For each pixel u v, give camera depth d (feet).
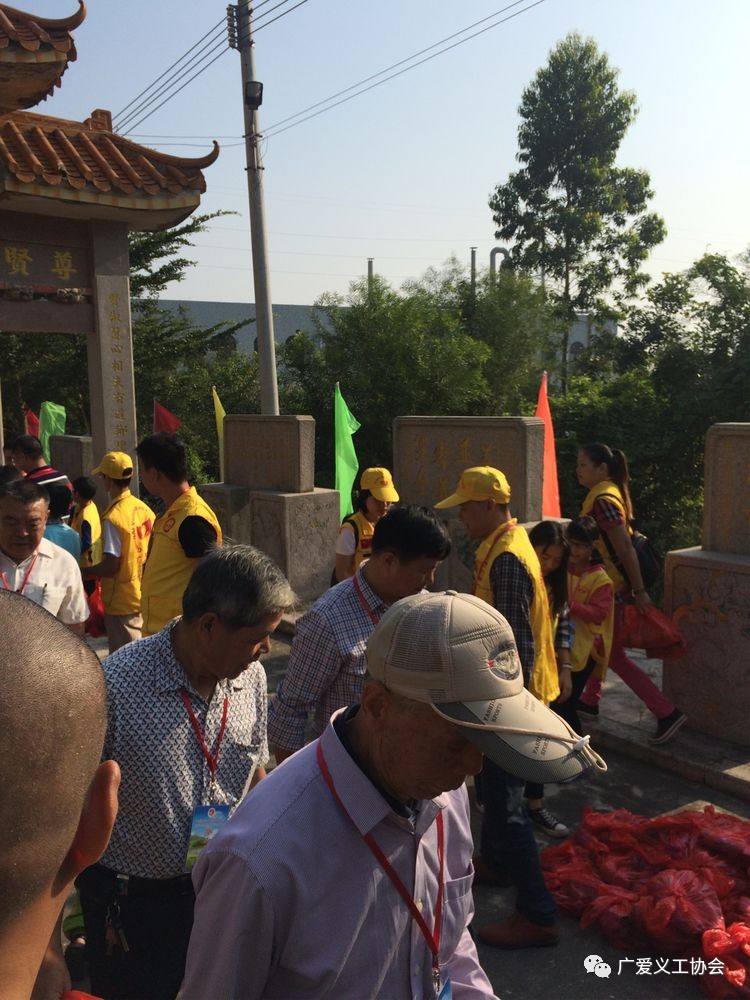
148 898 6.34
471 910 4.94
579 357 90.17
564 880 10.55
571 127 95.14
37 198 22.85
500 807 9.51
